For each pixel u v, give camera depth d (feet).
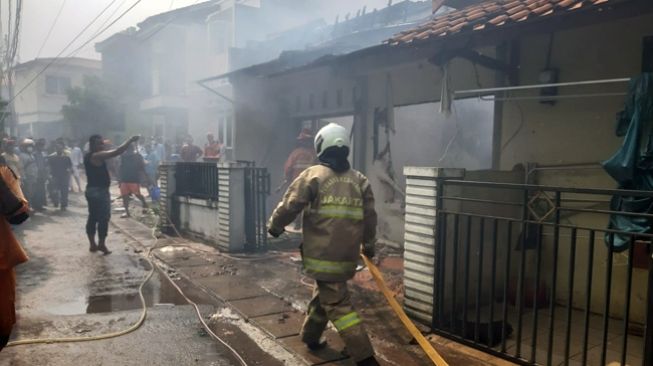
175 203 29.43
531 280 16.21
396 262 21.44
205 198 26.30
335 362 11.64
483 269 15.10
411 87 23.17
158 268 20.70
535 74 17.21
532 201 12.53
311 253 10.94
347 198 10.94
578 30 15.88
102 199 23.15
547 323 14.33
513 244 15.98
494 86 18.83
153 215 34.99
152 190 40.52
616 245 12.75
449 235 13.65
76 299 16.33
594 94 14.76
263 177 24.17
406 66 23.07
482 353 12.19
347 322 10.55
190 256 23.02
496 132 18.57
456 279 13.42
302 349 12.32
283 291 17.30
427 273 13.70
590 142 15.65
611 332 13.80
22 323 13.94
